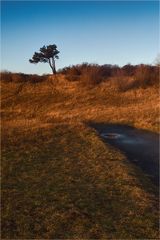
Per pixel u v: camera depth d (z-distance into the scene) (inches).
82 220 349.4
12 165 535.2
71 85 1488.7
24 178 479.8
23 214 367.6
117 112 1078.4
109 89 1393.9
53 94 1423.5
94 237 320.5
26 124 852.6
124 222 345.4
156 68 1485.0
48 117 1078.4
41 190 431.2
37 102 1370.6
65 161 552.4
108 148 635.5
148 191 434.6
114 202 391.2
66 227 339.3
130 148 679.7
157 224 343.9
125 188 432.5
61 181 462.6
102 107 1203.9
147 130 857.5
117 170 502.9
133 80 1424.7
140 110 1072.8
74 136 723.4
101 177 474.0
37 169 516.7
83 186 441.7
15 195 418.3
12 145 645.3
